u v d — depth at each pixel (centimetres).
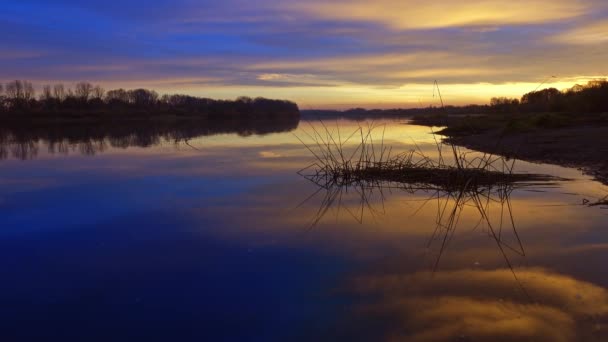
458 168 1049
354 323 385
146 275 500
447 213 780
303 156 1800
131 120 7712
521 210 777
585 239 591
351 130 4103
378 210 816
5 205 863
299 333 373
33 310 423
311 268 514
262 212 799
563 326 364
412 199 916
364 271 502
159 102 8700
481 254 548
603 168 1144
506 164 1309
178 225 708
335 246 594
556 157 1422
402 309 406
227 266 525
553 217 715
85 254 572
